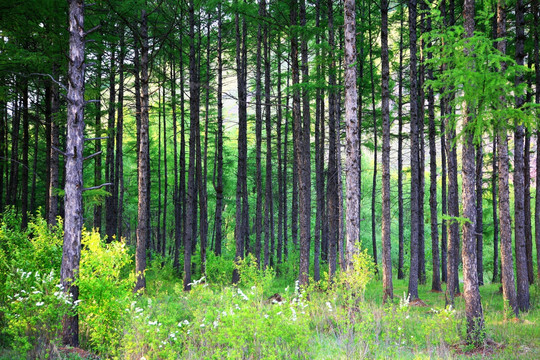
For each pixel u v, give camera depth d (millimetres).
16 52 12539
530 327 10461
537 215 16672
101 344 8164
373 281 22859
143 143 14539
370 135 26141
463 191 9727
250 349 7457
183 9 20109
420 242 22969
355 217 11516
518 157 13508
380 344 8633
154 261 21719
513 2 14055
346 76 11852
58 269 9875
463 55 8945
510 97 8859
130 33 19844
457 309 12844
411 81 16984
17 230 11227
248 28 22328
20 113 19688
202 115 26719
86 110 19250
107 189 22172
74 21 8641
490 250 33031
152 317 9039
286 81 26047
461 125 9609
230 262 19984
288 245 28141
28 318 7777
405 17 22859
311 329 9883
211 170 36062
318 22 17562
